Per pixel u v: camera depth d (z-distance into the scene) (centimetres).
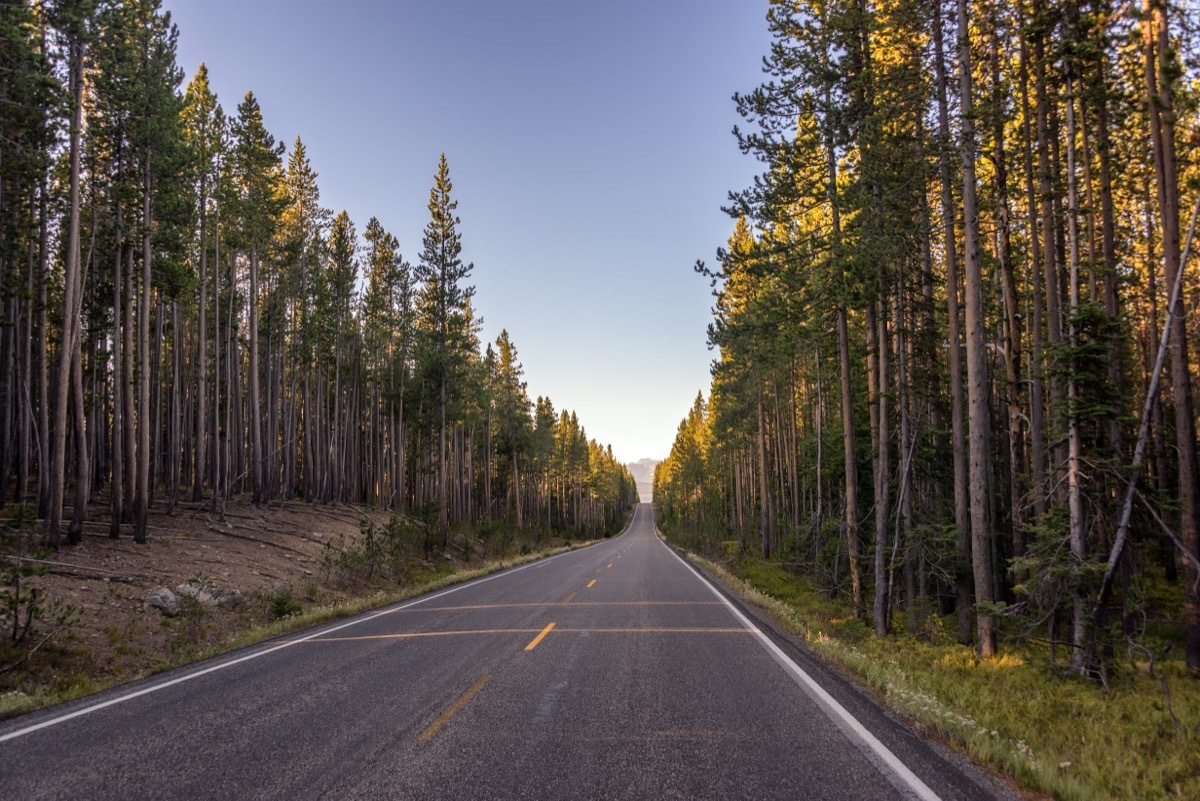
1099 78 1314
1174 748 597
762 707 612
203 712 615
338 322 3819
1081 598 1024
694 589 1833
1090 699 797
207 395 3734
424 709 607
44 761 484
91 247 1877
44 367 1872
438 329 3334
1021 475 1538
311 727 555
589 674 754
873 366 1708
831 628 1351
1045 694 811
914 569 1647
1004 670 971
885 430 1527
